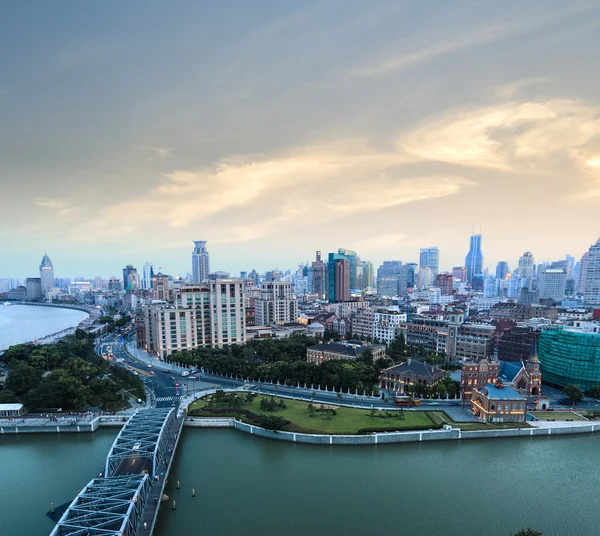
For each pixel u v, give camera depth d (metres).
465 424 160.62
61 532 82.81
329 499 113.62
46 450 144.62
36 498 114.69
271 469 130.25
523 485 122.06
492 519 105.44
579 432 159.50
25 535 98.56
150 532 94.75
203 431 161.12
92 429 159.88
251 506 110.19
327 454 140.50
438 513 107.62
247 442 150.25
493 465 134.12
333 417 166.50
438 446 147.38
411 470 130.12
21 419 164.62
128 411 175.88
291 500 113.00
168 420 141.88
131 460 121.25
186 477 125.38
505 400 163.50
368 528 101.31
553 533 100.81
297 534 98.62
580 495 116.94
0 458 138.75
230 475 126.38
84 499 92.88
